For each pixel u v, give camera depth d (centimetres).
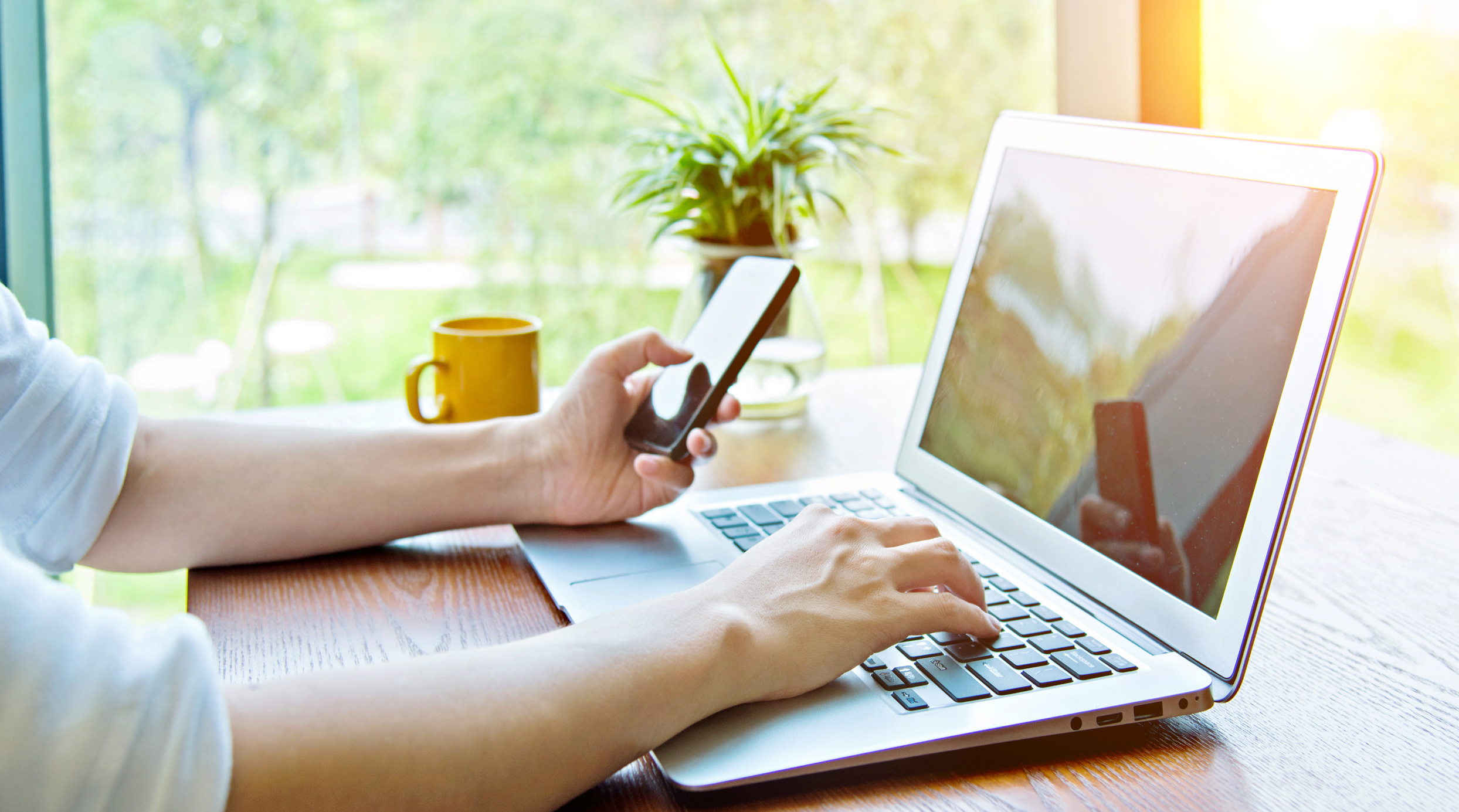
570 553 66
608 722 41
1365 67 166
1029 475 67
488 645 55
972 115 448
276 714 37
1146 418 58
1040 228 71
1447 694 51
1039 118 74
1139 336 60
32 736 32
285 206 379
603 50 411
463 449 71
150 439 65
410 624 58
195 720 34
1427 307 259
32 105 119
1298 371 50
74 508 59
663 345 73
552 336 431
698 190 97
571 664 43
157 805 33
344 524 67
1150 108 113
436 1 391
